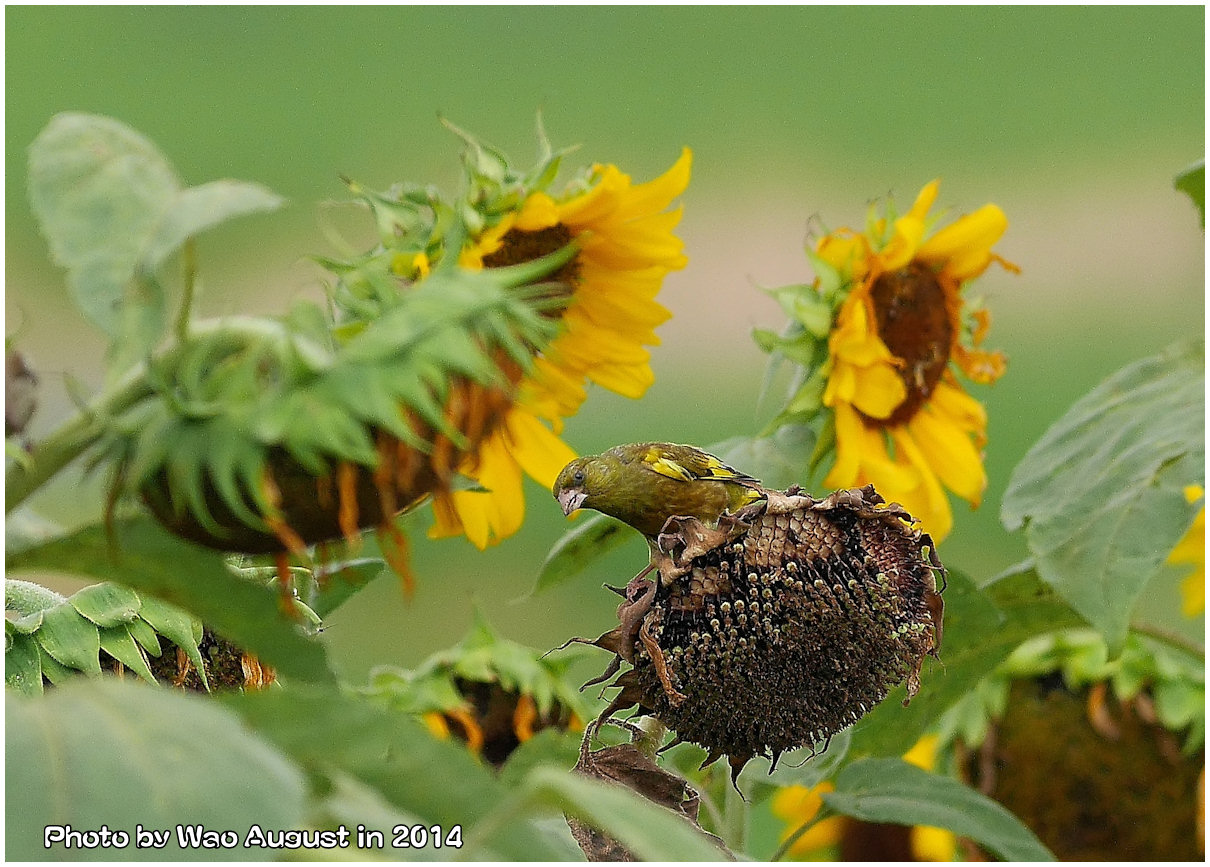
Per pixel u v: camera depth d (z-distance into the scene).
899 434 11.80
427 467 11.02
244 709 10.97
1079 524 11.60
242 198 10.99
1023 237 32.16
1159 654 11.84
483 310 11.01
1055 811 11.82
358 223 22.53
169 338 11.02
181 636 11.38
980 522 18.44
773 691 11.23
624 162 36.94
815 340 11.76
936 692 11.75
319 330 11.02
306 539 11.02
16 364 11.05
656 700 11.24
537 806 10.91
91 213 10.99
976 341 11.86
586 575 17.47
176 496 11.00
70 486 11.09
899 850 11.95
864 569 11.25
